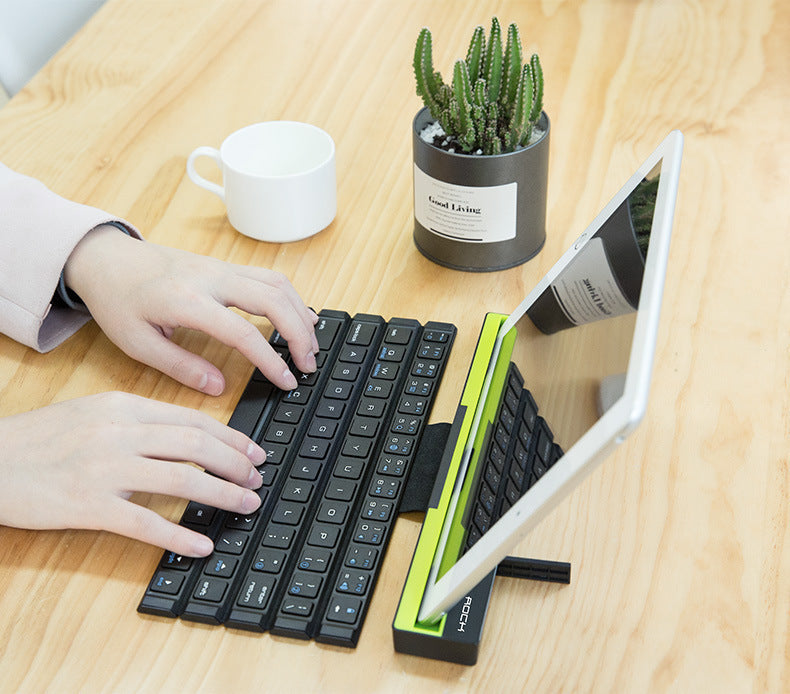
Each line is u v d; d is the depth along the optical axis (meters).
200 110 1.09
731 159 0.98
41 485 0.66
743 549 0.64
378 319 0.82
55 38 1.32
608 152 1.00
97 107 1.09
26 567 0.65
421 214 0.88
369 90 1.11
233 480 0.68
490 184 0.82
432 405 0.75
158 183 0.99
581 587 0.63
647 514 0.67
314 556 0.64
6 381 0.79
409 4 1.25
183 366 0.78
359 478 0.69
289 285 0.83
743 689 0.57
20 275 0.80
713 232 0.90
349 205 0.97
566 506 0.68
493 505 0.58
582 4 1.23
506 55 0.79
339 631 0.60
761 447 0.71
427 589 0.60
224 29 1.22
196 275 0.80
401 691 0.57
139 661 0.59
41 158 1.02
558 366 0.62
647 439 0.72
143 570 0.65
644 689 0.57
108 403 0.70
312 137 0.93
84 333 0.84
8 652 0.60
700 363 0.78
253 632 0.61
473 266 0.88
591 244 0.67
